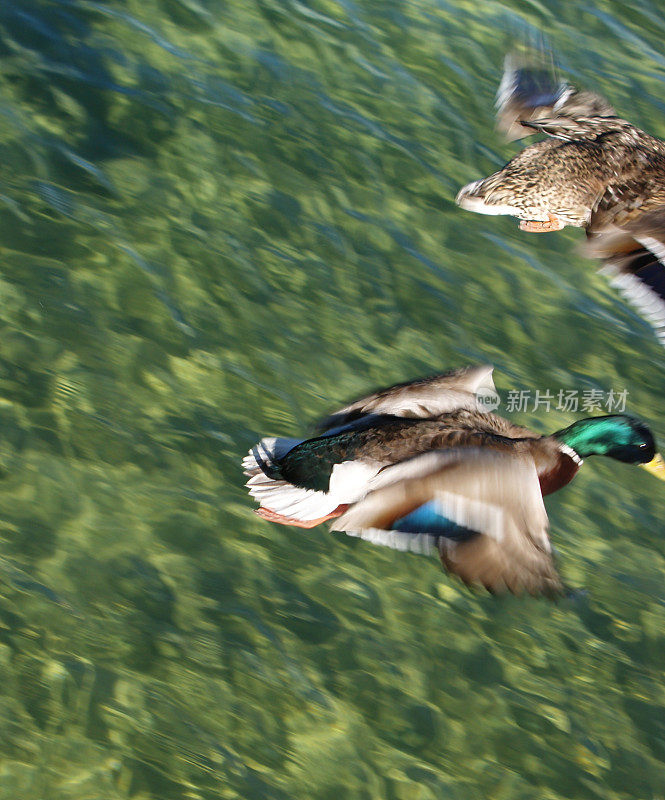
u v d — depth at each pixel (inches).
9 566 321.4
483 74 565.3
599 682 352.8
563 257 494.3
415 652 339.6
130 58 498.9
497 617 359.3
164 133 473.1
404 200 489.1
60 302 396.8
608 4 652.7
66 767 285.4
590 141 414.3
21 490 340.5
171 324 405.7
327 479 270.4
